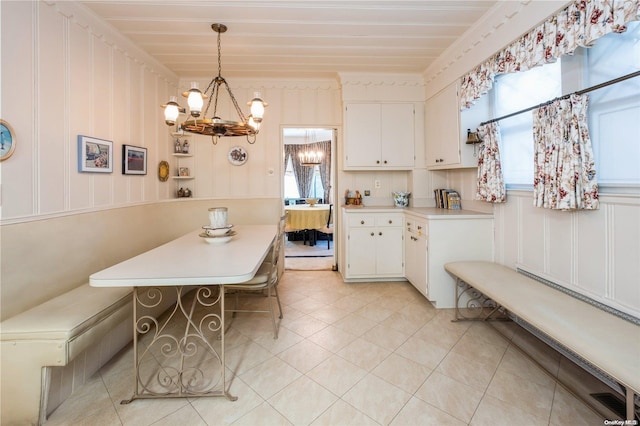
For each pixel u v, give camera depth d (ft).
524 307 5.53
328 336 7.80
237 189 12.88
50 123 6.30
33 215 5.86
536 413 5.08
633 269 5.14
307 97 12.88
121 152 8.72
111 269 5.45
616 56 5.42
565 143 5.95
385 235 11.84
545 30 6.27
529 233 7.66
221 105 12.54
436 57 10.53
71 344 4.83
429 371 6.27
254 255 6.53
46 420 4.99
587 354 4.12
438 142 11.05
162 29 8.38
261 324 8.54
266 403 5.41
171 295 9.84
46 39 6.20
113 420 5.03
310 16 7.84
